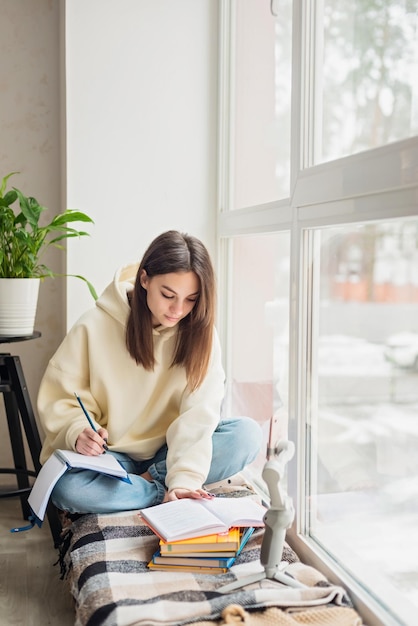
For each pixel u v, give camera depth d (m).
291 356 2.10
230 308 2.90
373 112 1.67
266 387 2.50
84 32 2.74
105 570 1.78
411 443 1.50
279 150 2.38
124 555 1.87
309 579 1.76
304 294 2.05
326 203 1.88
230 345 2.91
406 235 1.51
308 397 2.05
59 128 3.02
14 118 3.00
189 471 2.16
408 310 1.50
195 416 2.27
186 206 2.88
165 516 1.90
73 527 2.09
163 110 2.83
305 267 2.05
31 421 2.47
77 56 2.74
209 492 2.27
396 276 1.55
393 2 1.57
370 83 1.68
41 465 2.44
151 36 2.80
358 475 1.75
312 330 2.03
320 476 1.99
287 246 2.29
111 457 2.19
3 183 2.51
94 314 2.37
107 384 2.33
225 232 2.81
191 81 2.84
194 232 2.90
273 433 1.77
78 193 2.78
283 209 2.22
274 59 2.41
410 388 1.50
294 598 1.64
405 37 1.52
